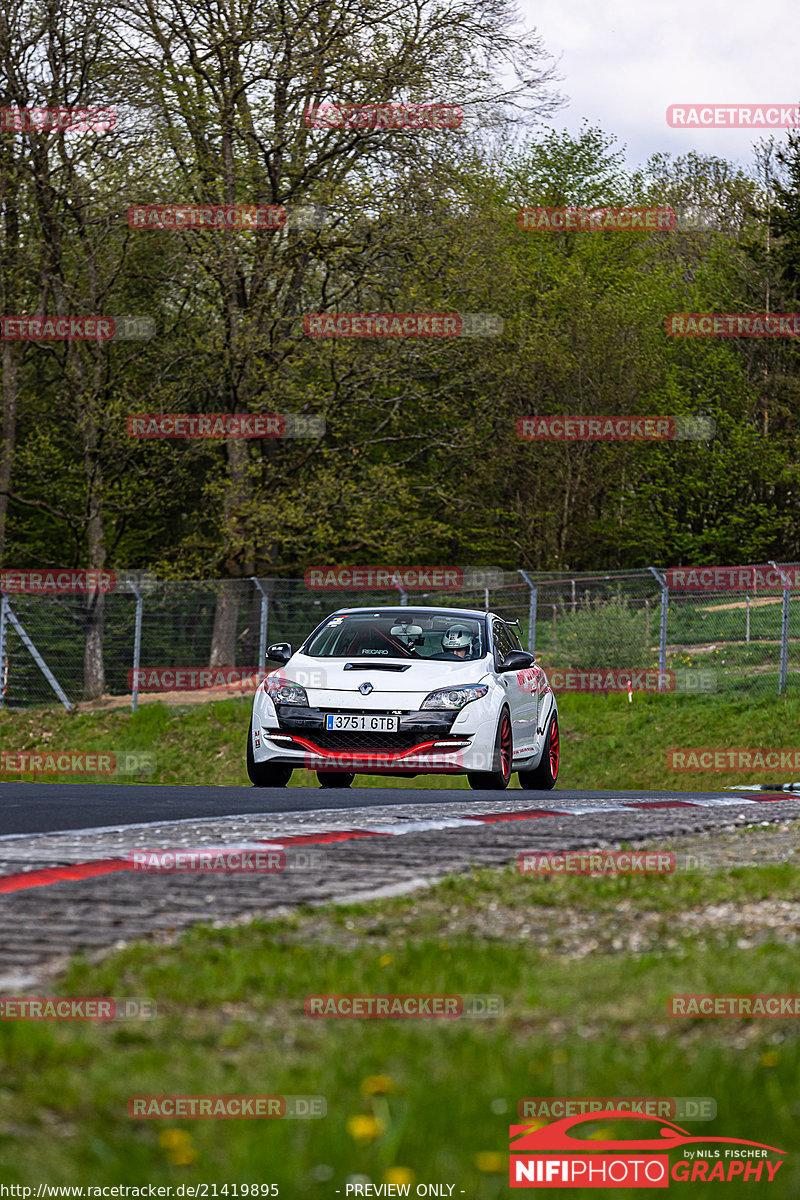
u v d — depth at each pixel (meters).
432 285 123.44
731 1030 14.41
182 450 127.25
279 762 46.25
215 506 136.12
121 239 123.00
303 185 118.75
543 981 16.16
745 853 28.30
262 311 118.50
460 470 154.12
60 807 35.94
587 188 169.12
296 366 120.38
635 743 85.50
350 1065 12.84
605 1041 13.71
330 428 126.06
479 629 50.59
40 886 22.42
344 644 49.84
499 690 47.59
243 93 118.56
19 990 15.68
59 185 118.81
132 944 18.25
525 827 31.56
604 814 35.88
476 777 47.38
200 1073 12.54
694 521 167.75
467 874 24.27
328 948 17.94
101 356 123.25
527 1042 13.69
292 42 115.31
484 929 19.80
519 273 149.25
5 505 131.62
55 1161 10.55
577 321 154.00
